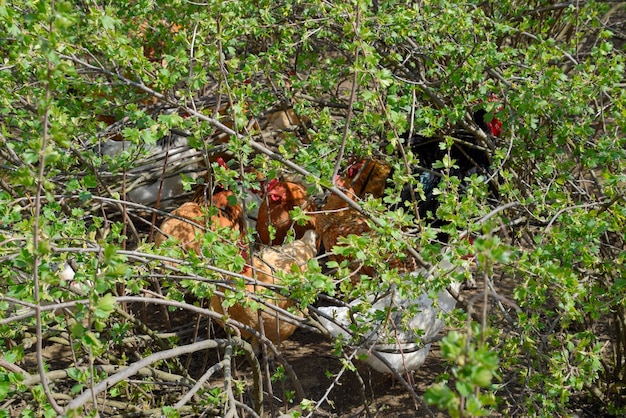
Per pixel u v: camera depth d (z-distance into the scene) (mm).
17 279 3338
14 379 2367
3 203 2670
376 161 4328
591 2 4207
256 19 3992
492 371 1536
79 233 2910
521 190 3863
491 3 4789
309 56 4398
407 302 3848
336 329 3770
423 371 4445
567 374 2863
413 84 3779
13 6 2953
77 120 3338
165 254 3031
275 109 4957
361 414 4133
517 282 5023
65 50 2809
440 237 4305
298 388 3645
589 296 3154
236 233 3090
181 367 3932
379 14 3656
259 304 3258
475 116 4582
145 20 4574
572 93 3322
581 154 3432
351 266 4203
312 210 4711
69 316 3238
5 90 3160
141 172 5051
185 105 3084
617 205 2930
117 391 3219
